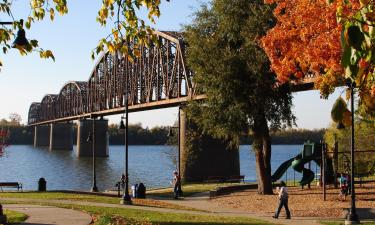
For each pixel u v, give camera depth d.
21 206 21.98
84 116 131.62
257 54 30.20
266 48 20.14
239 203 30.52
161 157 167.38
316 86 15.93
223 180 57.53
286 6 19.73
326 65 16.05
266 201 30.70
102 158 154.12
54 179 81.25
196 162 60.56
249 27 30.66
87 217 17.55
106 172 96.88
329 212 24.97
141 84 85.06
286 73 20.14
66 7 9.34
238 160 64.38
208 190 40.62
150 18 9.48
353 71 2.96
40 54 9.06
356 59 2.91
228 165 62.41
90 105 132.75
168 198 35.88
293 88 32.50
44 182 37.72
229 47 32.47
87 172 97.25
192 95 38.34
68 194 33.06
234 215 24.31
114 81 103.06
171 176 83.88
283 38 19.19
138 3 9.23
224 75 31.16
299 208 26.80
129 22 9.37
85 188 65.25
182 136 60.19
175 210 24.23
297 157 38.12
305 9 16.55
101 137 155.88
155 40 9.67
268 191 35.22
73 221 16.44
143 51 84.56
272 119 33.38
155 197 36.84
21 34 8.76
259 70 30.58
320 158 37.03
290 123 33.59
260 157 35.47
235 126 32.88
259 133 34.16
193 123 59.66
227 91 31.84
